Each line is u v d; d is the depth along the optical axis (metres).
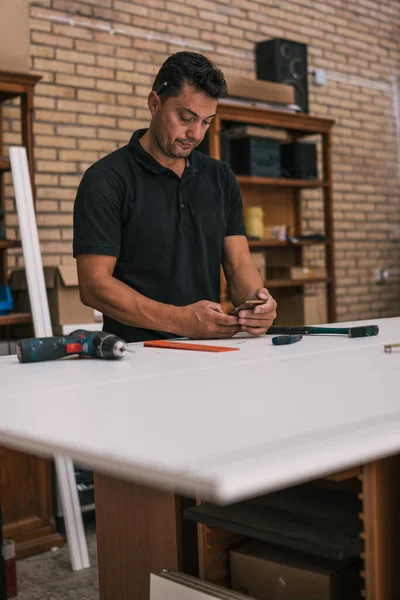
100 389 1.16
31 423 0.92
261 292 1.91
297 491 1.34
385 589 1.05
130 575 1.43
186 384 1.18
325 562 1.21
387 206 6.72
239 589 1.29
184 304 2.23
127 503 1.42
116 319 2.02
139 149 2.17
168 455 0.73
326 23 6.15
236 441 0.77
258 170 4.96
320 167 6.07
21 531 3.03
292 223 5.67
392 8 6.73
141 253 2.18
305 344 1.73
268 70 5.47
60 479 2.89
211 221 2.28
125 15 4.81
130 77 4.84
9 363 1.57
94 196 2.09
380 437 0.78
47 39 4.45
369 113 6.55
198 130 2.10
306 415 0.90
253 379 1.21
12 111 4.19
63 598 2.60
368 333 1.87
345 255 6.34
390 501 1.05
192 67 2.04
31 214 3.32
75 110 4.57
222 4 5.36
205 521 1.25
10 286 3.96
